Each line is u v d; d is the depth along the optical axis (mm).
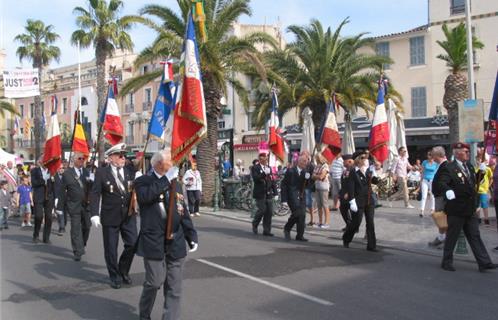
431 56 30859
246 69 20188
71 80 52719
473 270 8156
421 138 28359
